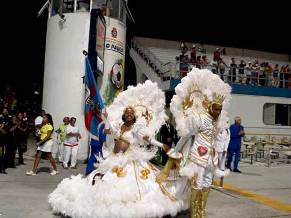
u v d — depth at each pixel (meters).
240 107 21.78
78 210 6.09
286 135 22.72
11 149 11.65
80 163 13.59
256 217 7.13
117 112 7.18
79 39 14.25
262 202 8.48
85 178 7.02
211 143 6.14
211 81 6.35
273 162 17.16
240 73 24.41
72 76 14.24
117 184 6.22
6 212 6.59
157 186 6.46
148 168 6.70
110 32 14.57
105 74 14.46
